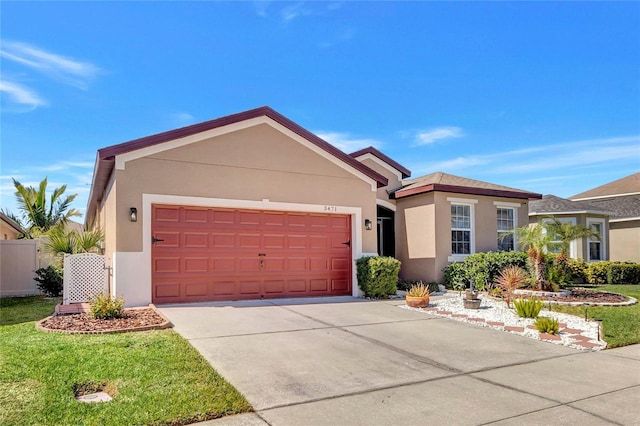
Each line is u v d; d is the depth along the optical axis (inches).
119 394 181.8
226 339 280.5
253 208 449.7
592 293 514.0
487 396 195.8
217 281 433.1
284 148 469.1
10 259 587.8
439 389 204.4
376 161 669.3
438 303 450.6
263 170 456.1
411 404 185.0
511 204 647.1
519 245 644.1
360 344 282.0
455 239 603.8
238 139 445.4
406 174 693.3
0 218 653.3
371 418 170.2
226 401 179.6
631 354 271.7
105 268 413.4
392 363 243.9
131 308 380.5
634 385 212.7
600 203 1005.2
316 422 165.9
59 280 536.7
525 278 494.9
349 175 506.3
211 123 428.5
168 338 269.9
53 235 473.4
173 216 416.2
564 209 799.1
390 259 489.1
